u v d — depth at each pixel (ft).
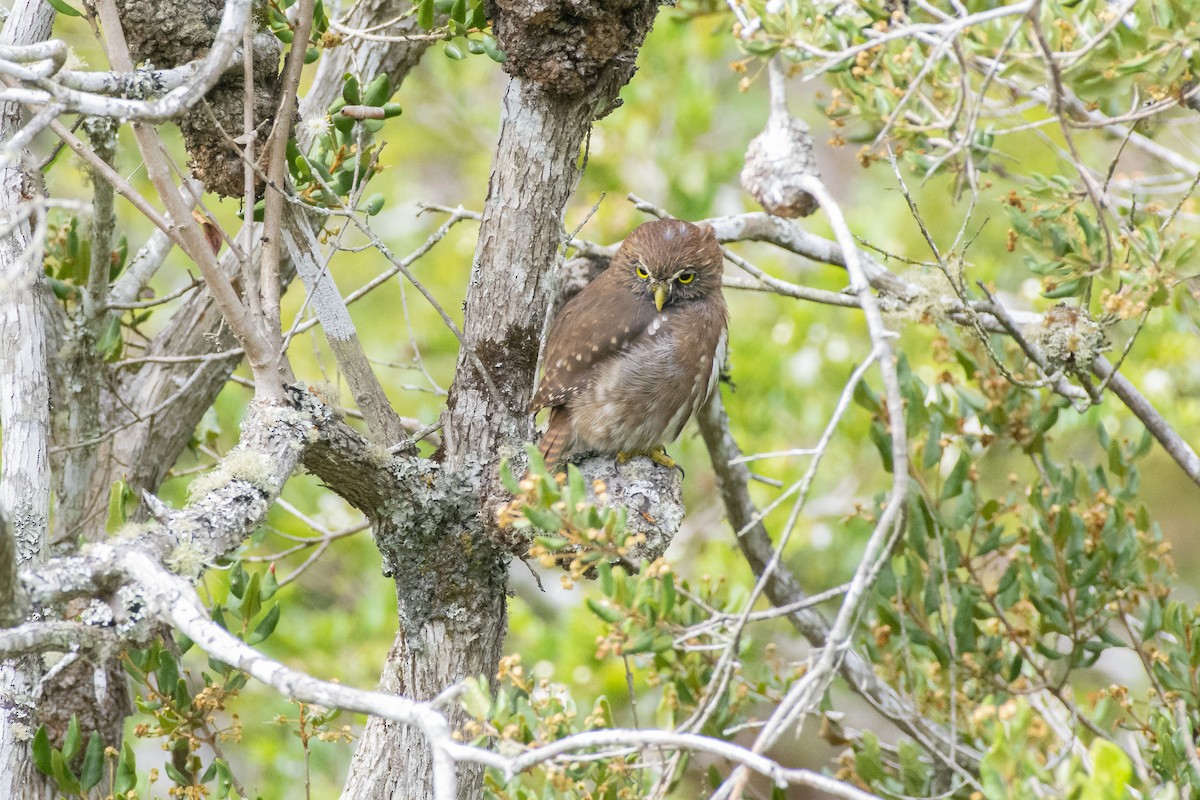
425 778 27.66
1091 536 32.65
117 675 35.12
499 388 27.71
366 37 28.96
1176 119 37.17
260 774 49.16
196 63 23.20
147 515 37.55
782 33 32.17
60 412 33.88
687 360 34.04
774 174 34.42
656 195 53.98
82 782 28.94
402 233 58.49
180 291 33.81
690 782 41.47
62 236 35.68
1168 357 46.09
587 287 36.47
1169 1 29.55
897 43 34.81
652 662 35.04
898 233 52.31
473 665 27.76
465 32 28.55
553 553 23.82
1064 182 32.81
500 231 27.43
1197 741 30.63
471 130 60.13
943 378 34.99
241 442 23.52
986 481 47.47
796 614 38.83
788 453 20.25
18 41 30.63
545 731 25.29
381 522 27.02
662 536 30.27
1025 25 31.22
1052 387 32.01
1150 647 33.06
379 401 27.45
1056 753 27.76
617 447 34.22
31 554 27.86
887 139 33.17
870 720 56.18
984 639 34.42
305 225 27.07
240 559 31.24
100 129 29.40
